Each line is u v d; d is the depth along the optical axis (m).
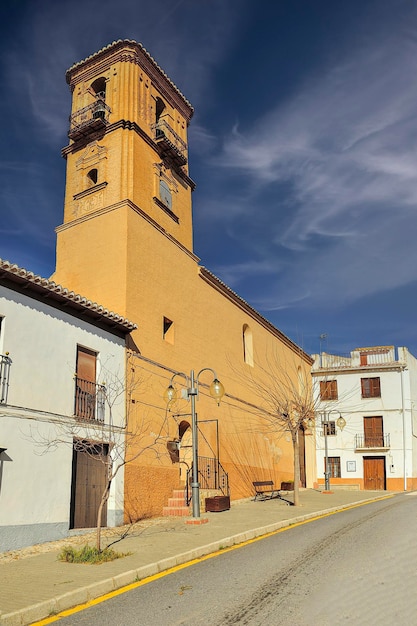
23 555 11.49
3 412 12.62
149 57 22.95
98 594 8.32
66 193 21.64
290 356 34.72
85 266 19.47
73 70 23.42
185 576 9.17
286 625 6.50
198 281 23.38
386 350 40.12
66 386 14.57
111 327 16.86
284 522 15.19
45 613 7.41
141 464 17.20
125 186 20.20
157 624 6.69
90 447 14.77
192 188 24.67
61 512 13.56
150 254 20.06
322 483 39.41
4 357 12.90
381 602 7.30
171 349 20.28
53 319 14.58
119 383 16.75
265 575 8.90
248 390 27.05
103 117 21.36
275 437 29.72
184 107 25.53
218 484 22.27
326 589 7.93
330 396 40.34
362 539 11.88
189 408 20.81
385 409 39.03
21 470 12.77
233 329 26.39
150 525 15.38
